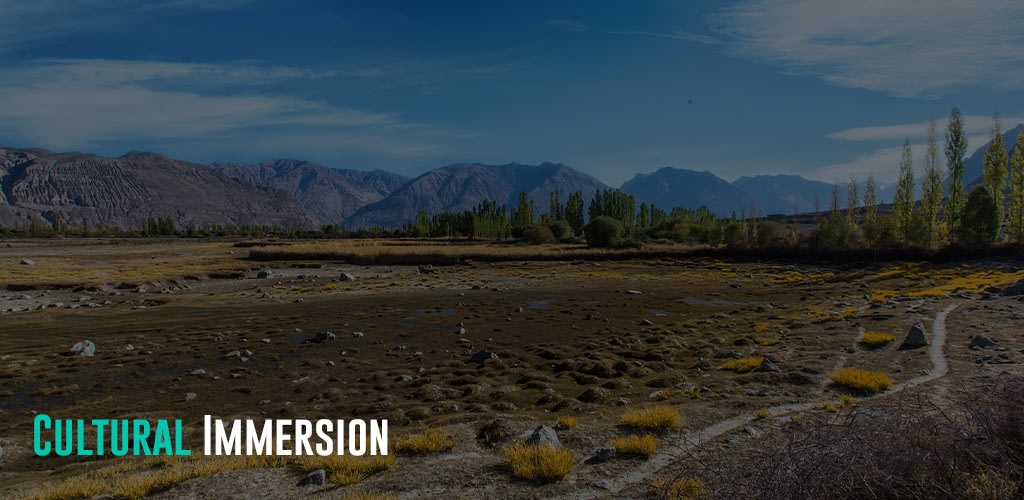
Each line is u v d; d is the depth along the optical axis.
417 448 12.56
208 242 173.12
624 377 21.70
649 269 76.25
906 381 16.52
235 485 11.05
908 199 87.75
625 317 38.00
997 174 80.81
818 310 36.75
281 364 25.53
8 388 22.30
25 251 114.00
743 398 15.55
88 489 10.95
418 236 192.75
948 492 6.79
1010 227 75.31
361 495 9.86
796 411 13.99
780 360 21.00
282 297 52.59
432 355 26.95
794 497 7.06
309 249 99.31
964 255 67.88
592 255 88.25
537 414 16.52
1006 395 8.45
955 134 82.38
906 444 7.55
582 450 11.98
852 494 6.89
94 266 81.12
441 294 51.78
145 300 50.97
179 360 26.42
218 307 46.09
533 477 10.45
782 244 87.44
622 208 168.00
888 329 26.08
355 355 27.20
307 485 10.82
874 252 74.94
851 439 7.66
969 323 25.77
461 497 9.78
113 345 29.92
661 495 8.72
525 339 30.50
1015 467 7.03
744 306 42.59
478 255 89.12
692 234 125.81
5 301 51.06
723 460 8.80
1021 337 21.41
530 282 62.34
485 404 18.47
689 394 16.84
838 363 19.72
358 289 58.31
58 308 46.50
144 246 141.50
